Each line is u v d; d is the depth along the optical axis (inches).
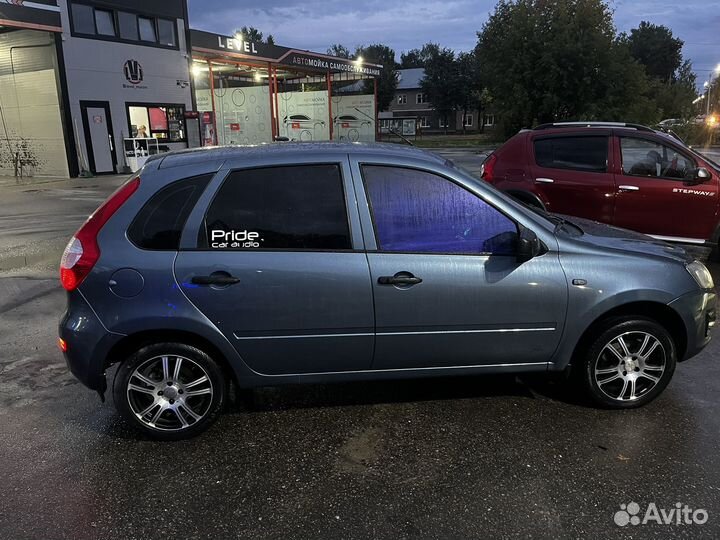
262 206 128.6
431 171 133.3
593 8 811.4
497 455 126.0
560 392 156.2
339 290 127.8
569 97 843.4
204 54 956.6
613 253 138.4
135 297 125.0
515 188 295.9
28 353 190.2
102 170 807.1
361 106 1322.6
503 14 912.3
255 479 119.1
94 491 115.8
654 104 850.1
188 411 132.9
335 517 106.7
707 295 144.1
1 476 121.2
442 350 135.0
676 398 151.3
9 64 771.4
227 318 127.0
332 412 147.5
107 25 786.8
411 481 117.3
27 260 321.7
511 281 132.6
